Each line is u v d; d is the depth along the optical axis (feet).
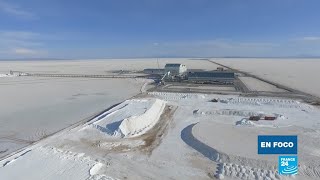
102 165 41.78
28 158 42.68
